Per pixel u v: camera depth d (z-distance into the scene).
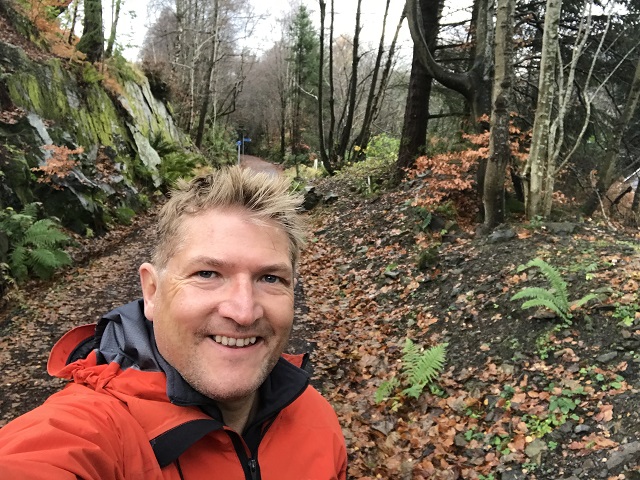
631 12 10.44
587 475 3.23
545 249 6.48
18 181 8.83
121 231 11.31
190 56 36.09
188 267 1.01
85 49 15.05
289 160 36.16
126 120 16.20
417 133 11.91
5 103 9.84
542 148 7.47
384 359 5.39
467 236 7.85
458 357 5.01
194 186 1.09
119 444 0.88
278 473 1.12
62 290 7.44
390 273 7.53
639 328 4.34
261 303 1.03
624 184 12.16
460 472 3.55
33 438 0.76
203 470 0.99
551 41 7.08
